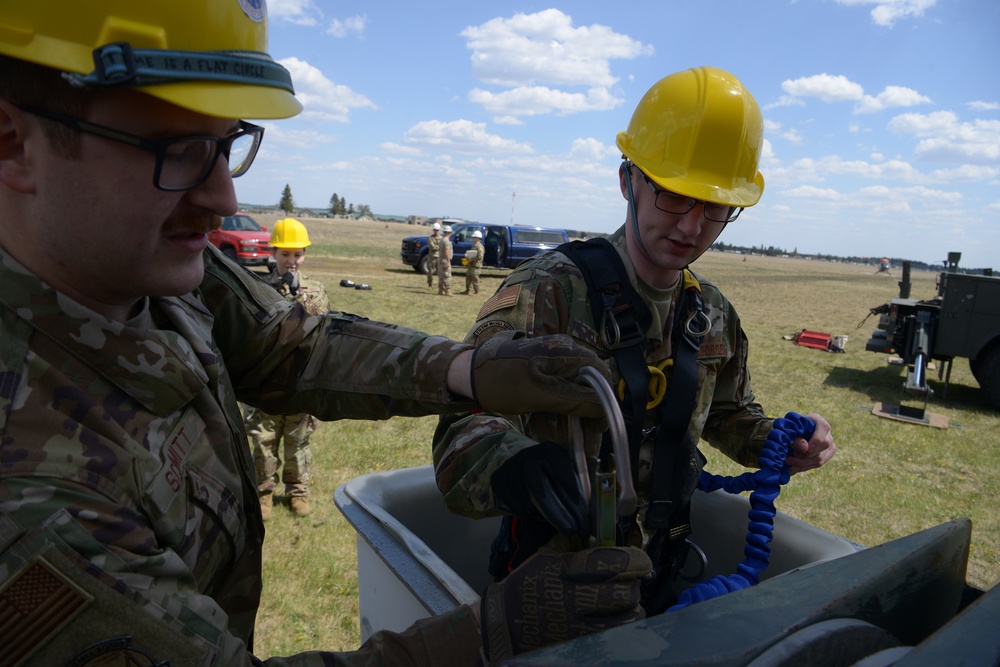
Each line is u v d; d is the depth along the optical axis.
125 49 0.59
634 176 1.48
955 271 7.20
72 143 0.63
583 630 0.72
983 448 5.75
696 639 0.69
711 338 1.55
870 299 22.45
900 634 0.86
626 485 0.73
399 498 1.82
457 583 1.32
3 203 0.69
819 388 7.74
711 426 1.71
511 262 19.55
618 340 1.37
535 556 0.77
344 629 2.88
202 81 0.65
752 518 1.33
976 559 3.79
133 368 0.74
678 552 1.49
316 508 3.91
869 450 5.56
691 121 1.41
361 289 14.05
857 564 0.84
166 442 0.77
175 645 0.64
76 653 0.60
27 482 0.61
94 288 0.73
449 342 0.95
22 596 0.58
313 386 1.02
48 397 0.67
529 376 0.81
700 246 1.44
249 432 3.68
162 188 0.66
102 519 0.63
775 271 40.72
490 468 0.93
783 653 0.67
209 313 1.00
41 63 0.60
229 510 0.86
